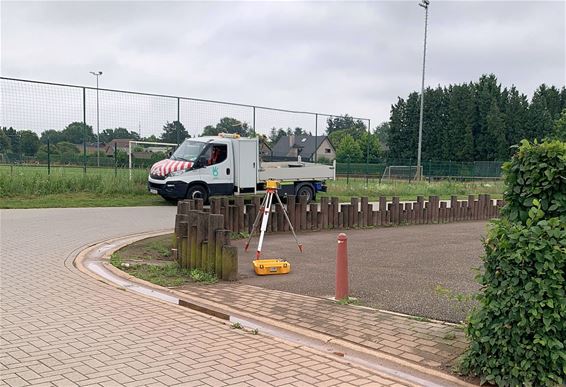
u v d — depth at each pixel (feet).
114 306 21.01
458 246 38.78
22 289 23.30
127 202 63.10
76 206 58.44
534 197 14.28
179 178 61.00
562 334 12.89
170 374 14.24
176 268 28.89
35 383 13.38
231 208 41.63
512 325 13.23
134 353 15.80
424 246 38.47
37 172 64.90
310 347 16.90
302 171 69.51
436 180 126.93
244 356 15.79
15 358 15.15
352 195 84.48
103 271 27.96
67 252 32.19
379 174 120.16
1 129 63.52
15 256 30.63
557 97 260.21
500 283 13.66
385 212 51.39
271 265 27.96
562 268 13.00
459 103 240.73
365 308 21.18
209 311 20.98
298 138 89.10
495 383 13.71
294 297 23.08
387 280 26.50
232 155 64.54
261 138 72.69
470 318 14.39
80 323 18.66
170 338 17.29
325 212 47.19
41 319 19.02
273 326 19.08
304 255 33.83
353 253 34.86
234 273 26.58
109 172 69.46
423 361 15.57
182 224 29.17
